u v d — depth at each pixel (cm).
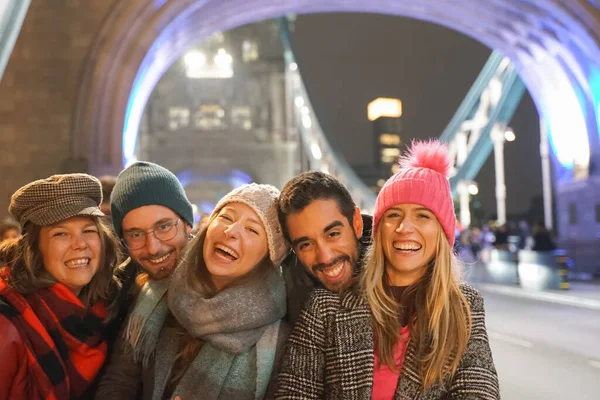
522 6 1612
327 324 203
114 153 1426
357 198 5369
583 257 1803
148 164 257
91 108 1385
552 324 975
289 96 5350
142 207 245
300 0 1838
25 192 227
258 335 212
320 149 5356
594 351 753
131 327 227
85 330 228
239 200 220
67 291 228
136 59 1444
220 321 206
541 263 1508
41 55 1399
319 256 213
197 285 218
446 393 191
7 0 326
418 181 203
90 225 236
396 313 199
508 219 8144
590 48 1551
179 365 221
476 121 5316
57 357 214
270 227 219
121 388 226
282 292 225
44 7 1405
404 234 202
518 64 2044
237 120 5338
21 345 208
